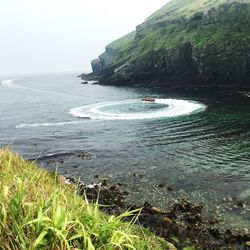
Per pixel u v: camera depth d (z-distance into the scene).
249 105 69.75
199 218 22.22
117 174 32.31
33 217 4.86
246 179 29.44
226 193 26.61
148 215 22.97
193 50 113.94
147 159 36.72
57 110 78.69
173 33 144.12
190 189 27.81
